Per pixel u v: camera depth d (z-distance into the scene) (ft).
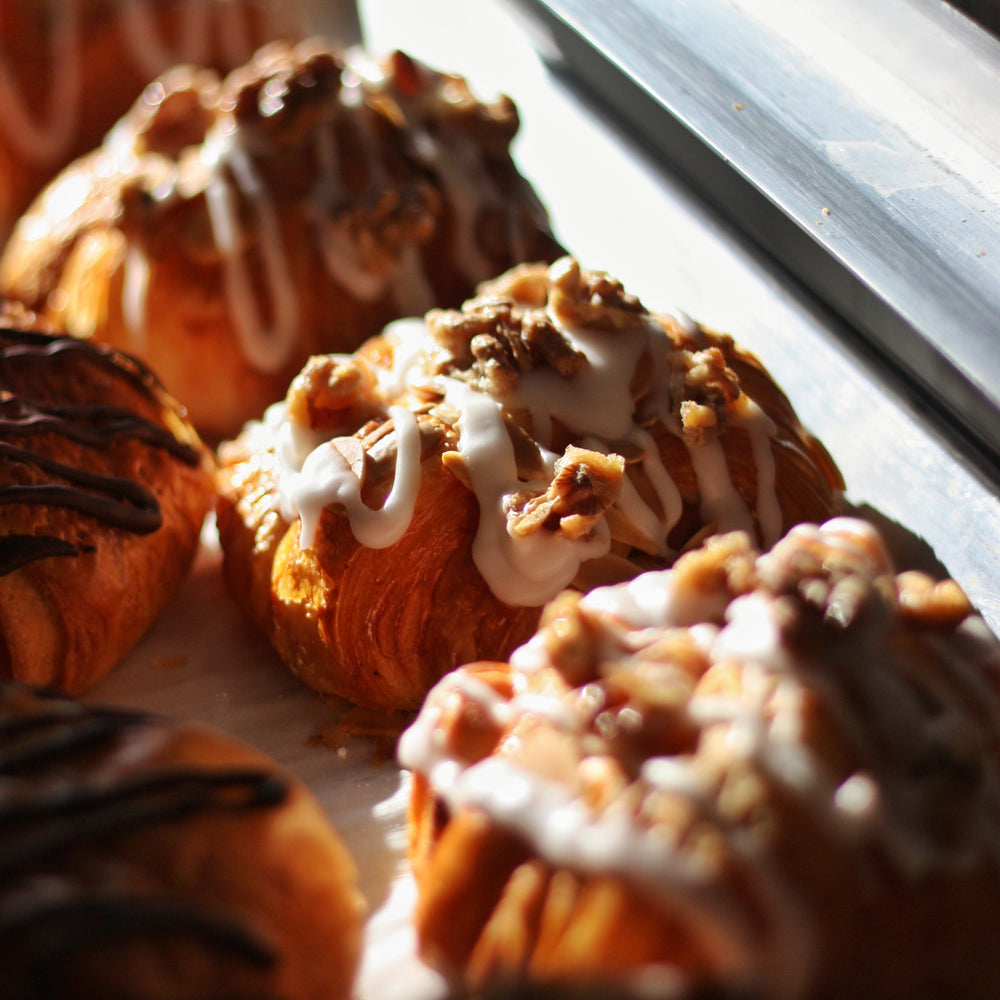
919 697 1.33
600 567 1.50
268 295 1.76
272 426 1.64
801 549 1.38
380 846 1.47
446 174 1.79
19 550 1.51
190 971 1.22
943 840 1.29
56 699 1.33
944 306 1.50
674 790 1.28
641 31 1.71
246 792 1.30
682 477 1.52
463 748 1.36
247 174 1.76
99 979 1.21
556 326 1.55
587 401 1.52
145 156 1.89
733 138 1.61
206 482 1.69
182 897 1.25
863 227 1.55
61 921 1.21
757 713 1.30
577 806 1.30
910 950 1.28
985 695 1.34
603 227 1.84
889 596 1.36
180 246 1.77
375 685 1.53
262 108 1.77
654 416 1.53
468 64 2.04
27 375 1.59
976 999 1.29
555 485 1.48
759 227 1.67
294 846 1.30
